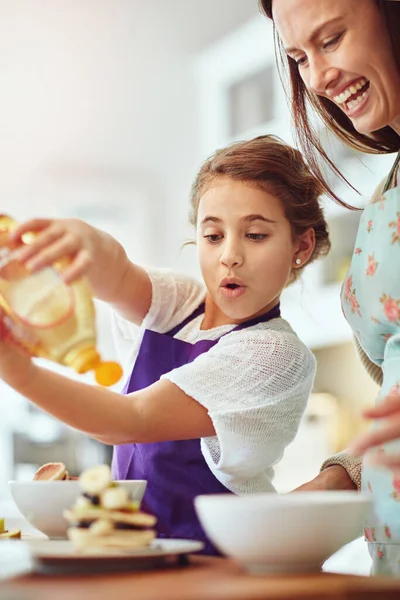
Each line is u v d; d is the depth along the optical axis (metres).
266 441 1.21
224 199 1.27
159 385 1.18
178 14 5.02
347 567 2.89
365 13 1.18
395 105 1.23
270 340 1.25
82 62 4.97
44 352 0.98
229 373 1.21
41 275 0.97
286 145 1.38
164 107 5.05
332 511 0.82
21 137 4.89
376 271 1.26
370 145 1.44
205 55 4.81
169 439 1.18
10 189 4.86
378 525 1.17
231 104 4.68
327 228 1.47
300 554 0.83
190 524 1.23
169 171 5.03
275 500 0.85
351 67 1.19
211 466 1.22
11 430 4.23
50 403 1.05
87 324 0.96
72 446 4.07
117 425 1.11
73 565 0.83
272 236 1.28
